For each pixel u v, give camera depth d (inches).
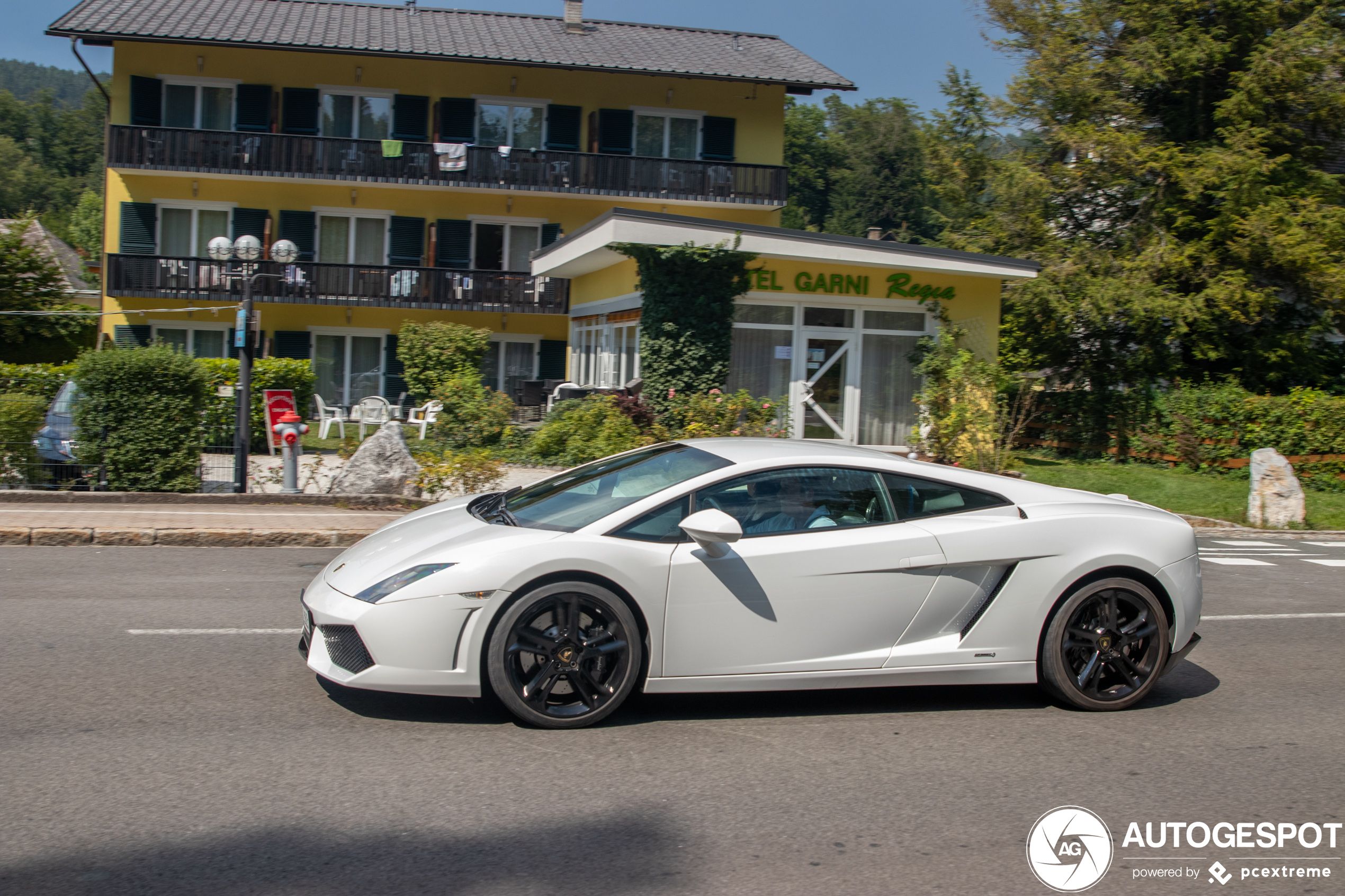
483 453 453.4
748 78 1082.1
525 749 168.1
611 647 176.7
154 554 332.5
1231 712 208.2
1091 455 792.9
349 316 1071.0
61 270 855.1
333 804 143.4
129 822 134.7
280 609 261.6
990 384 618.8
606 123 1096.2
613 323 767.7
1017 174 858.1
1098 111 860.6
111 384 411.2
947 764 170.9
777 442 215.5
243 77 1048.8
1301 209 789.2
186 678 198.8
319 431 777.6
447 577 171.6
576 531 181.2
